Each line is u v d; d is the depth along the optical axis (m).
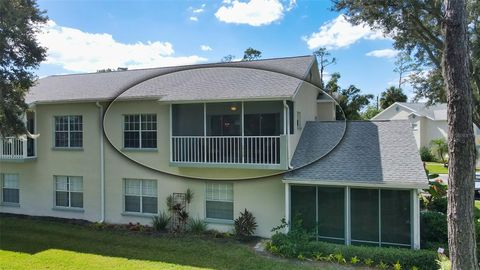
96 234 11.52
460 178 5.12
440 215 10.19
